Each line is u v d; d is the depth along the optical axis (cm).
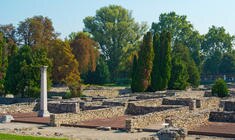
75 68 7412
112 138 2856
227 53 11812
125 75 11169
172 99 4872
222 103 4547
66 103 4453
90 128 3381
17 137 2645
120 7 10331
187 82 7512
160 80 6550
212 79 11419
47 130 3272
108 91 7062
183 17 12394
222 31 13038
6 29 8925
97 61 9562
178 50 8719
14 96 5922
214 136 2959
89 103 4562
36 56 5825
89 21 10375
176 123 3061
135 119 3256
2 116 3888
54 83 7762
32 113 4397
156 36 6669
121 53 10225
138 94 5834
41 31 8738
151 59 6531
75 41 8619
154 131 3172
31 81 5606
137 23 10350
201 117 3409
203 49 13150
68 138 2803
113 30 10100
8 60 6412
